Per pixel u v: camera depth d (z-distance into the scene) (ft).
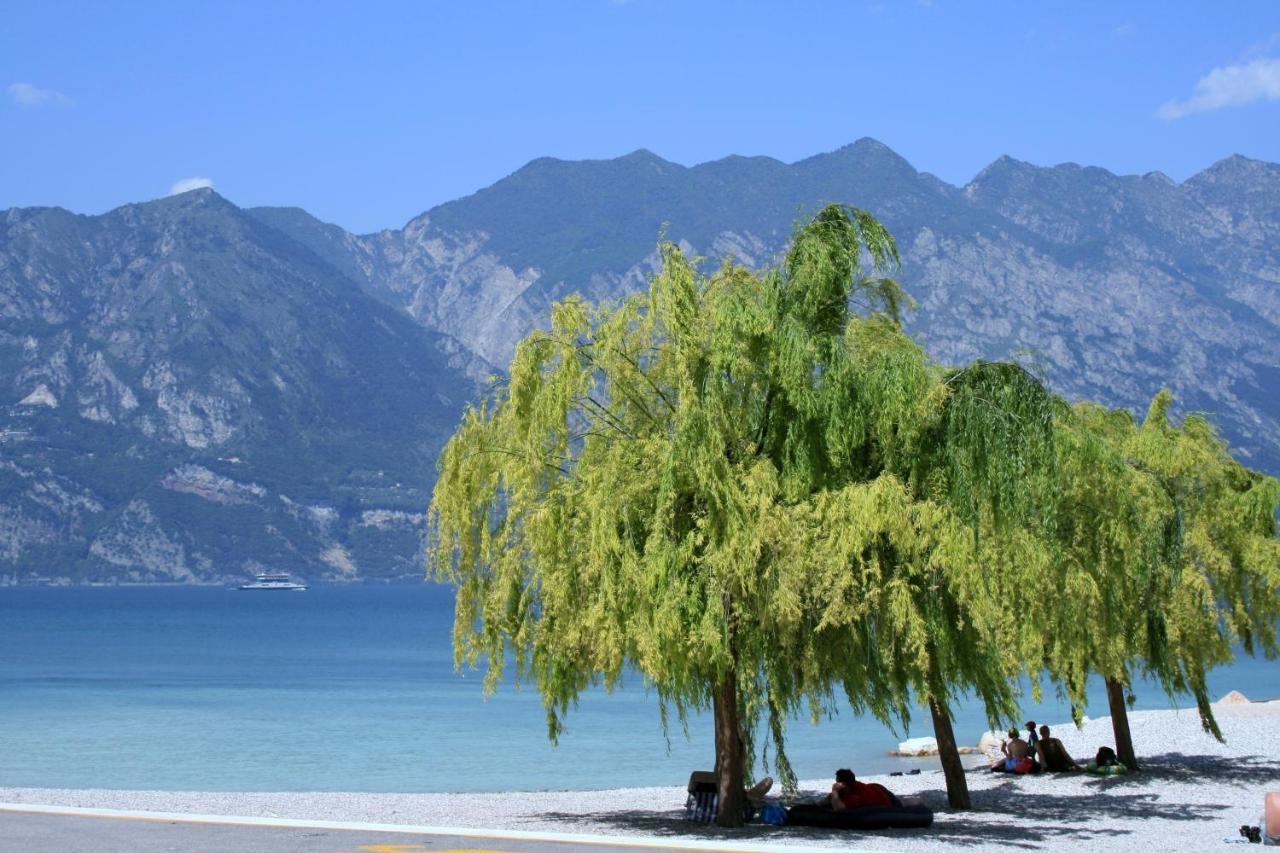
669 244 79.82
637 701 244.01
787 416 79.41
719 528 75.36
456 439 84.89
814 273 80.43
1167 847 76.02
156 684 286.66
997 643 83.97
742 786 83.35
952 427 78.33
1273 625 112.06
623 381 80.53
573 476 80.38
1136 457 108.68
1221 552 108.58
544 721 206.08
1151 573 105.70
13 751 163.94
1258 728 166.61
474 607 84.43
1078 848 75.61
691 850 65.77
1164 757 136.67
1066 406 89.76
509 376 81.92
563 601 78.18
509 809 100.42
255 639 507.71
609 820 90.22
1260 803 101.09
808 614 77.10
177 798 103.19
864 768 147.64
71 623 653.71
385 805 101.76
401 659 388.16
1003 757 131.64
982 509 79.00
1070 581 96.53
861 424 78.43
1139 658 116.26
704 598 75.56
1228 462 114.83
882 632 77.25
